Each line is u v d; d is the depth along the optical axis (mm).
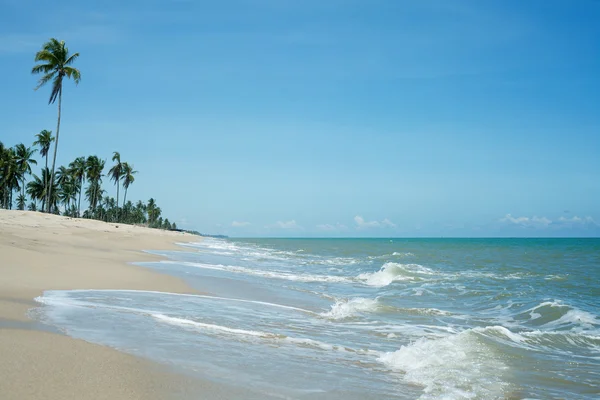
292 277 21672
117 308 9914
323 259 38250
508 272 26812
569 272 27047
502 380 6906
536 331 10555
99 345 6664
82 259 17719
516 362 7973
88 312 9094
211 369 6211
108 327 7961
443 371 7168
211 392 5324
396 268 24719
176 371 5926
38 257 16047
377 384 6355
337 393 5832
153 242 40344
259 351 7551
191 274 18781
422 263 35031
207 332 8516
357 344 8875
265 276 21391
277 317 11070
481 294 17422
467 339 9117
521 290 18672
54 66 42969
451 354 8117
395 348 8664
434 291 18219
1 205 78062
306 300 14594
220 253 40250
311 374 6527
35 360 5547
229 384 5695
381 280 21531
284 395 5570
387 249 66500
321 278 21797
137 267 18453
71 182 80500
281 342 8453
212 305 11828
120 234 40844
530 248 74375
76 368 5465
